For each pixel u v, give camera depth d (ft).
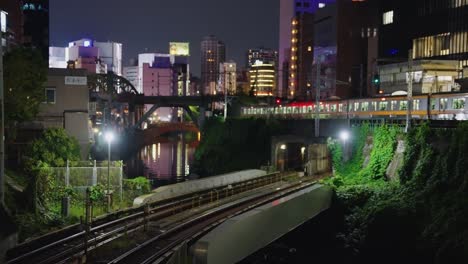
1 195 66.74
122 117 381.60
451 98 150.71
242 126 251.60
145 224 78.74
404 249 104.99
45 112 139.74
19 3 223.71
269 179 143.64
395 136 136.87
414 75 240.53
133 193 107.86
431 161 117.91
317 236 125.39
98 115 286.87
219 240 67.97
